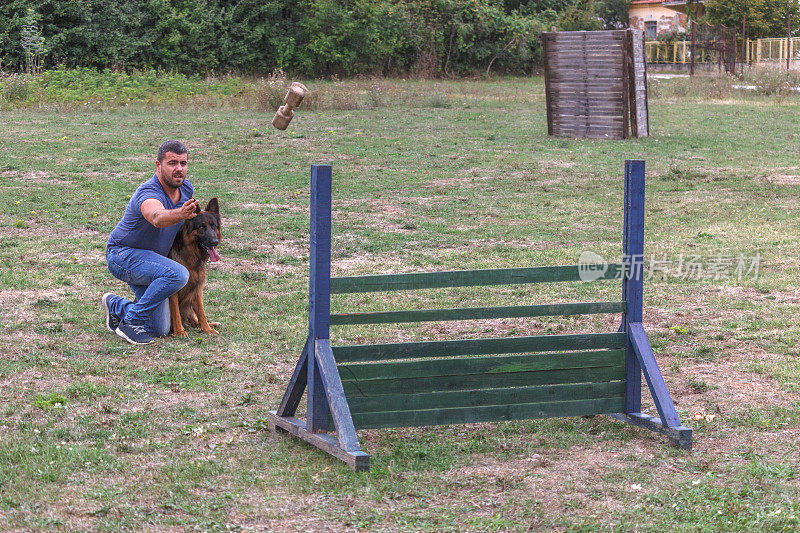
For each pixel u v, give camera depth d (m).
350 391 4.89
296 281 9.22
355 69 42.06
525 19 48.19
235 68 39.84
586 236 11.44
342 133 20.91
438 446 5.04
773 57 41.59
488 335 7.46
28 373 6.22
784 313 8.12
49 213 12.12
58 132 19.66
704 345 7.18
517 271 5.11
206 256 7.31
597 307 5.32
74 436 5.04
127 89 26.70
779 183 15.08
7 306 7.94
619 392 5.41
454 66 45.34
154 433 5.15
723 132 21.67
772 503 4.28
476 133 21.41
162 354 6.79
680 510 4.18
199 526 3.92
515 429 5.40
